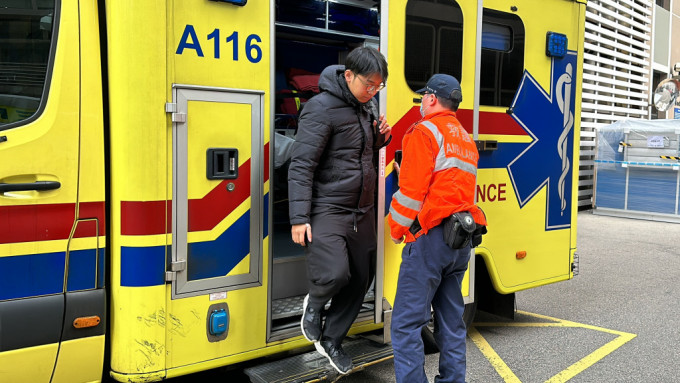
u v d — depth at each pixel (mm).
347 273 2928
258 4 2926
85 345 2611
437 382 3230
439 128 3027
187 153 2742
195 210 2785
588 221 10656
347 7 4082
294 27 3818
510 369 3986
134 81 2592
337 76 2941
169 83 2668
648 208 10711
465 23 3805
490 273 4199
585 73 11531
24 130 2439
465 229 2920
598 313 5316
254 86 2938
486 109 4039
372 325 3533
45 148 2479
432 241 3008
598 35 11797
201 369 2855
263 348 3074
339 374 3107
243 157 2926
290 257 3539
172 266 2719
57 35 2518
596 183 11438
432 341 4109
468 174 3076
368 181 3051
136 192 2623
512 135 4230
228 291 2922
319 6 3928
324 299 2992
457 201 2998
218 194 2854
